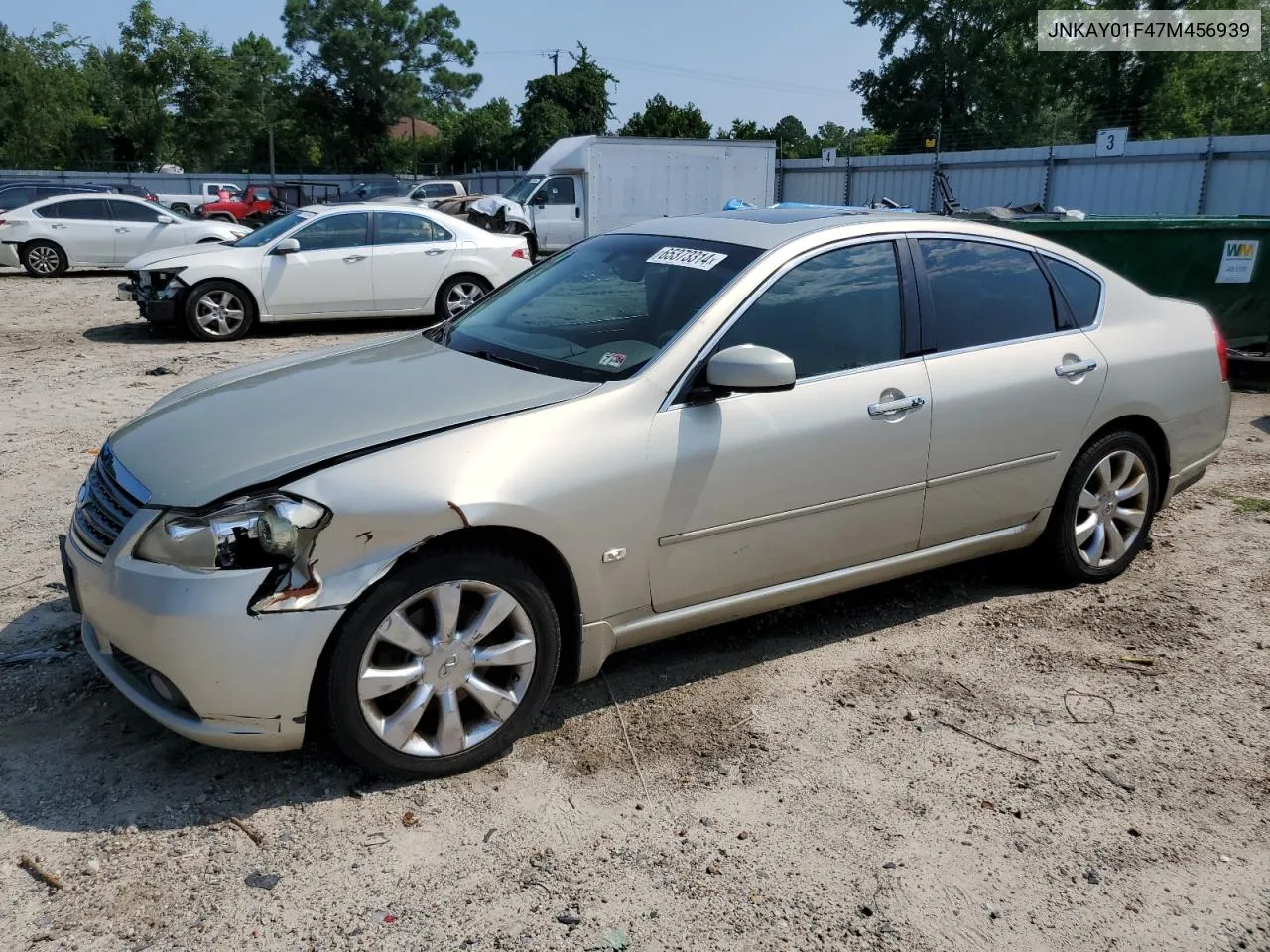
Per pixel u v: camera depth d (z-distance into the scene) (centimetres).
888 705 369
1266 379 959
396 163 6988
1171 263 906
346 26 6556
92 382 916
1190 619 442
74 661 382
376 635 293
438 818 299
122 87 6906
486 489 301
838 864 285
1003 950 255
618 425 330
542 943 253
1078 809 311
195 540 282
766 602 378
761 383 332
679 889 273
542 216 2186
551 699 369
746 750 339
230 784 312
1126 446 462
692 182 2284
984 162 2548
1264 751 343
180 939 251
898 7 4381
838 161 2883
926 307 405
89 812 298
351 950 249
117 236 1938
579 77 6519
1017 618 441
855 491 381
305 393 352
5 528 520
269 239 1217
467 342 404
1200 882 281
